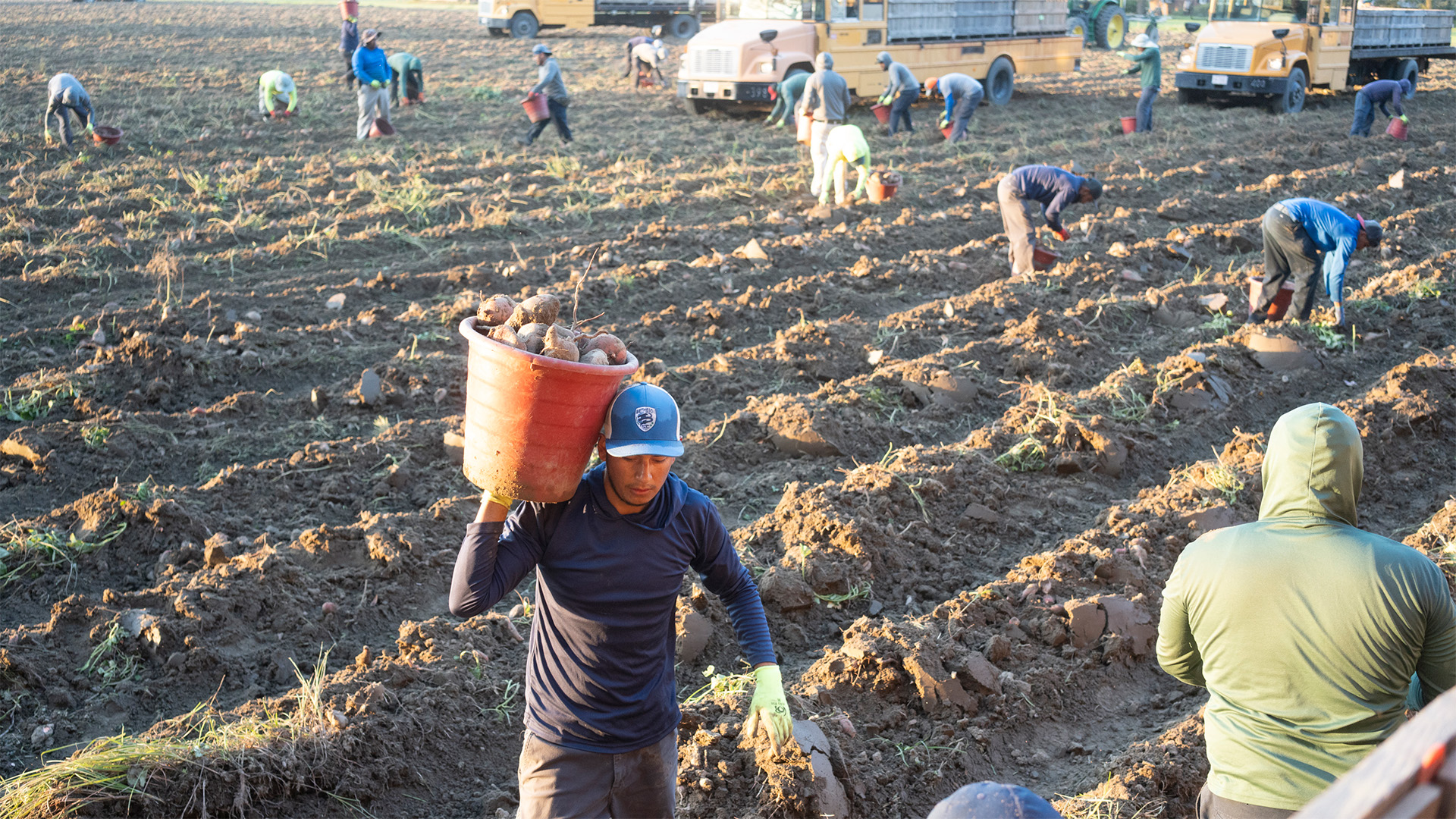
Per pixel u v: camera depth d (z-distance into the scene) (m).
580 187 13.52
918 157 16.22
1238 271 10.27
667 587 2.76
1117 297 9.57
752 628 2.95
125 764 3.78
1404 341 8.84
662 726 2.85
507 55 27.95
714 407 7.59
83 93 14.55
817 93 12.88
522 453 2.55
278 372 7.86
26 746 4.23
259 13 38.62
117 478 6.34
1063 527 6.07
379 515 5.80
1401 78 23.64
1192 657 2.86
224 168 14.03
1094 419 6.90
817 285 9.90
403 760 4.09
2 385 7.46
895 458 6.65
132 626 4.81
